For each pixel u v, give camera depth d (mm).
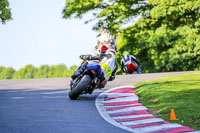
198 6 104688
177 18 119875
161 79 54812
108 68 39781
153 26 120188
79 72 38031
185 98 36906
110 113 32656
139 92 43531
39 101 37656
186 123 27547
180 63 113812
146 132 25203
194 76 57469
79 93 38406
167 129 25812
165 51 111500
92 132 24500
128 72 72125
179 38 111062
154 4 115688
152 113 32438
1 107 33188
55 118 28688
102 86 40125
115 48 42688
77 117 29609
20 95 43000
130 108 34688
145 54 123312
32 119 27891
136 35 115875
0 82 65875
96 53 42062
